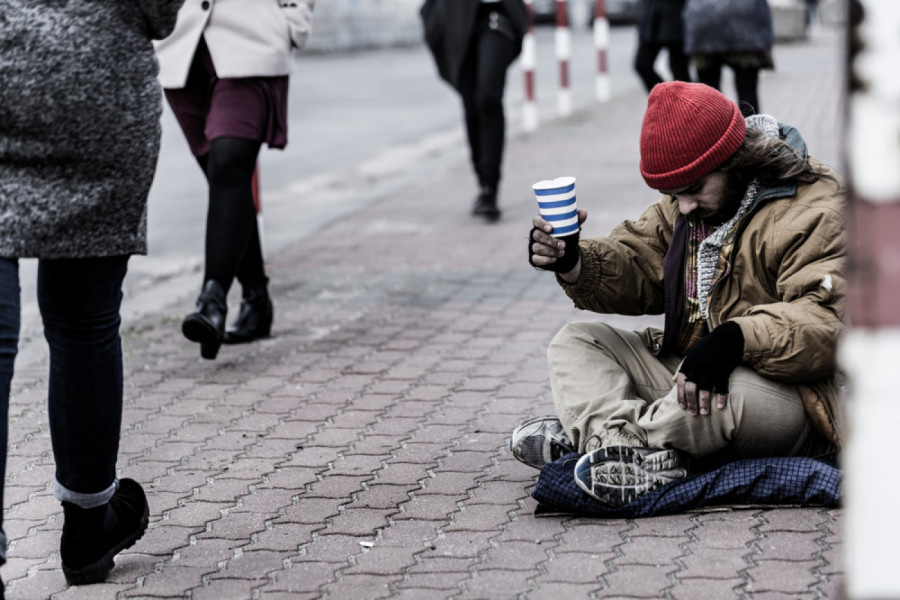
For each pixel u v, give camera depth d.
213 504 5.31
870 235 2.47
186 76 7.51
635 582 4.30
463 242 11.44
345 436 6.21
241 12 7.48
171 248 11.86
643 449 4.86
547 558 4.55
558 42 21.30
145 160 4.12
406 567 4.54
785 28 37.91
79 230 4.04
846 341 2.53
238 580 4.49
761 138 4.80
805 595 4.15
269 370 7.56
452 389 7.01
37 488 5.63
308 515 5.13
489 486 5.38
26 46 3.90
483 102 12.11
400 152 18.30
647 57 14.09
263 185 15.80
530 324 8.50
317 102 25.44
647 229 5.34
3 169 3.95
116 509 4.54
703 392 4.73
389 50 44.16
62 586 4.50
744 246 4.87
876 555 2.55
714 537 4.64
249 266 8.21
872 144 2.46
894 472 2.52
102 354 4.29
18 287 4.00
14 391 7.29
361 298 9.48
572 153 16.80
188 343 8.31
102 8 4.00
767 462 4.88
